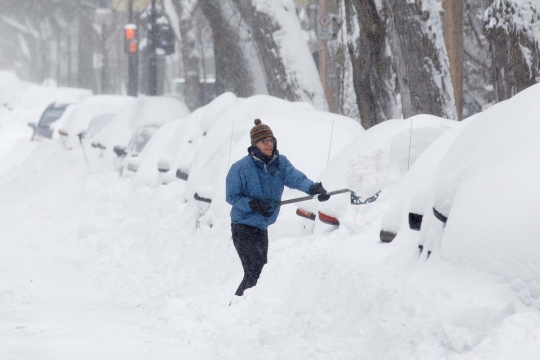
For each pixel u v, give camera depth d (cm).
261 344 1623
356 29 4434
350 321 1463
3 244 3838
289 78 5619
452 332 1275
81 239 3916
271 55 5650
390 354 1298
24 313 2233
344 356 1387
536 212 1272
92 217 4491
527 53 2836
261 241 2220
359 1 4222
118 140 6019
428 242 1505
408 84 3869
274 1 5631
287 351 1503
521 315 1227
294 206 2688
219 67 6425
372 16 4238
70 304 2464
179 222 3259
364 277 1534
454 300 1320
